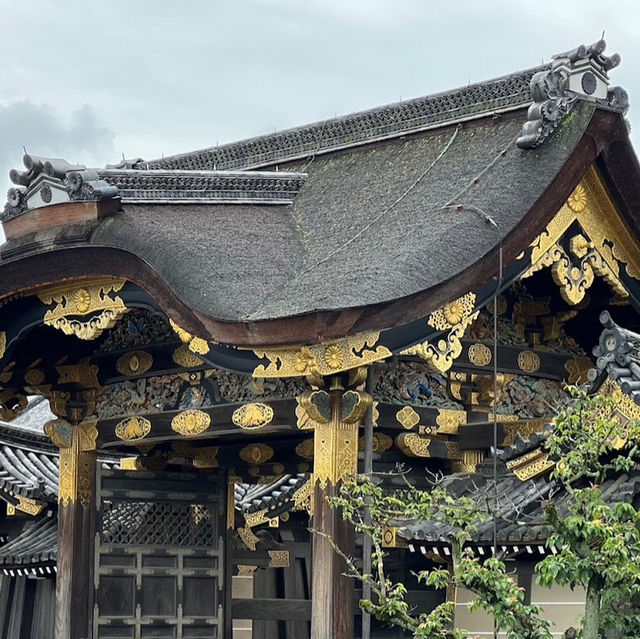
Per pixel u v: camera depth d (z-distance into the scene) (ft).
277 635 88.74
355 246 64.80
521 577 59.67
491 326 68.90
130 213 67.92
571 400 63.87
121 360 76.23
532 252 61.77
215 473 80.12
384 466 67.97
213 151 84.28
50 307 71.36
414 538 58.13
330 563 61.57
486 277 59.93
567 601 59.88
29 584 93.66
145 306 67.21
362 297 57.47
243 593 91.76
